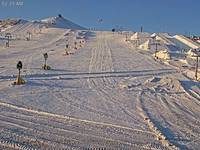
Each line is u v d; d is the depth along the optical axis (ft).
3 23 588.91
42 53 263.70
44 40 384.68
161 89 139.64
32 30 517.14
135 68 206.18
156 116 93.97
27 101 98.84
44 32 480.23
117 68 199.93
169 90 139.54
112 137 69.77
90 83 145.79
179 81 158.20
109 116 88.69
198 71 208.85
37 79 146.30
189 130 82.53
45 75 160.97
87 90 127.65
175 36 459.32
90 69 189.78
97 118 85.05
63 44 341.62
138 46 336.90
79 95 115.96
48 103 98.73
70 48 301.63
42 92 115.75
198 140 74.38
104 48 306.35
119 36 435.12
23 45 330.95
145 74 188.24
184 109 108.37
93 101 107.55
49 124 75.61
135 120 86.74
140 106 105.70
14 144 60.03
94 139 67.36
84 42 357.61
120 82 152.66
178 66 231.71
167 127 83.10
